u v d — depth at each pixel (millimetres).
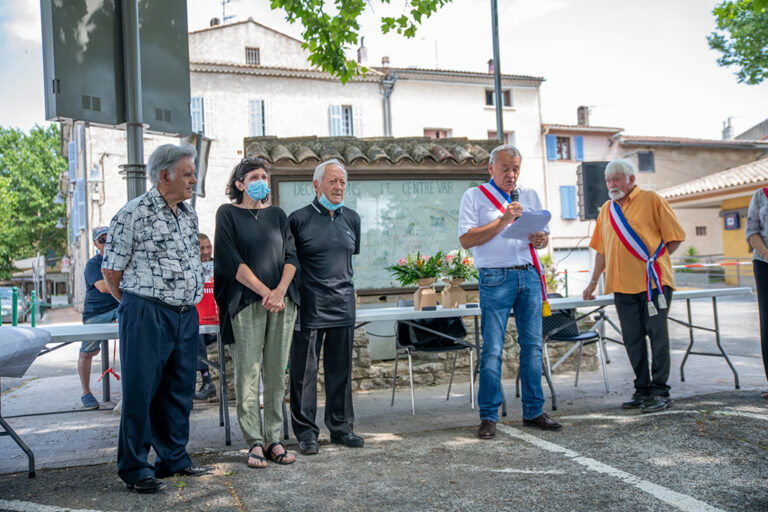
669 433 3629
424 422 4281
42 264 30234
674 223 4289
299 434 3607
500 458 3299
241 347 3355
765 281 4469
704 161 29094
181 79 4598
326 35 5855
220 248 3322
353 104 23422
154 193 2961
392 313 4219
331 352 3719
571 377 5852
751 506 2494
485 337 3896
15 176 42031
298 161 5656
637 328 4320
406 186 6133
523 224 3727
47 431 4383
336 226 3717
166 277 2930
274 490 2889
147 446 2965
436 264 4738
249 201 3477
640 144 27859
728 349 7367
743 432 3570
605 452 3318
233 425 4391
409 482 2955
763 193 4418
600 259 4684
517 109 26125
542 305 4012
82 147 21594
